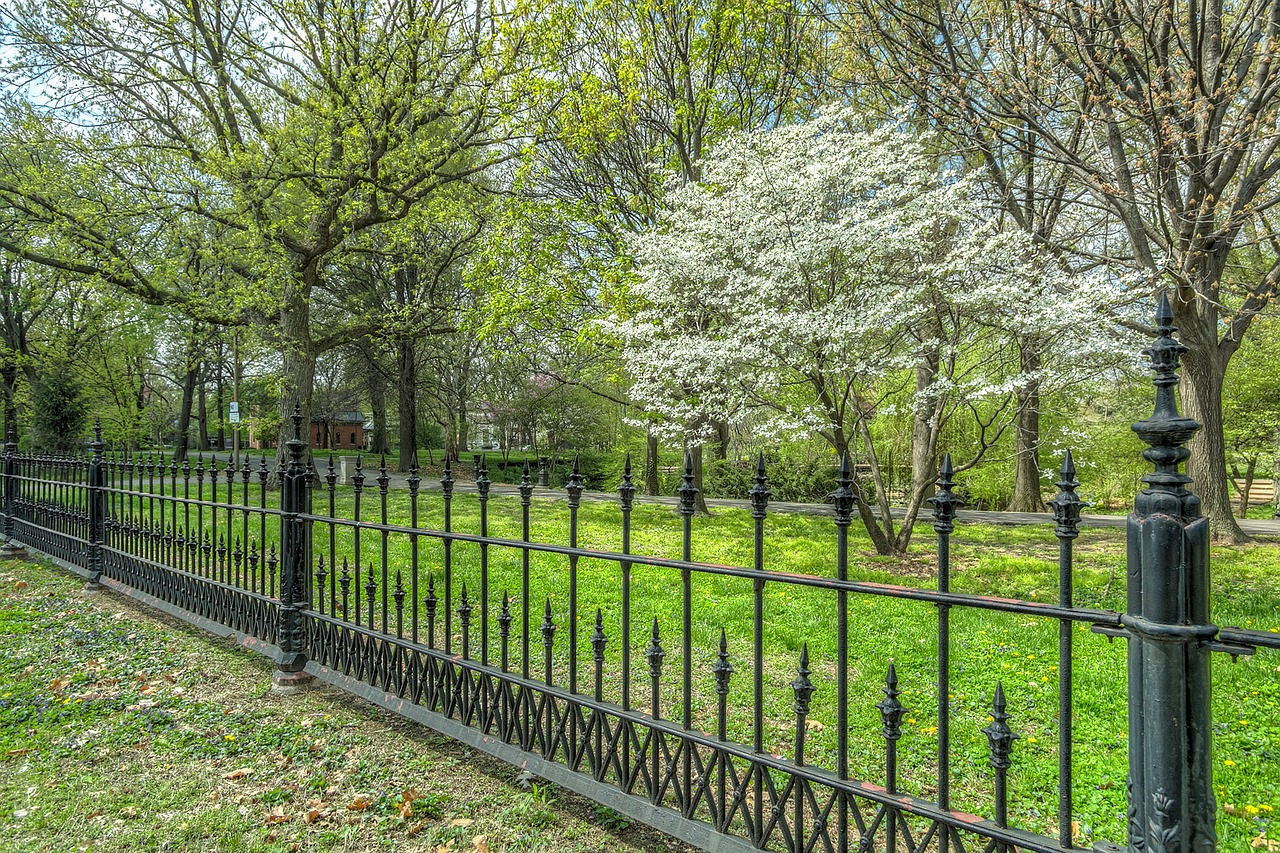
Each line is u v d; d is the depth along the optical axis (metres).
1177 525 1.41
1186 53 7.54
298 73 13.67
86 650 4.72
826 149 9.21
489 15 13.40
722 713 2.29
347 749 3.37
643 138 14.57
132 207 13.07
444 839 2.64
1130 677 1.51
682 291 10.44
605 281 13.67
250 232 13.48
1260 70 8.02
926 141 11.05
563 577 7.07
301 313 15.52
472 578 7.00
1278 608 6.11
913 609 6.03
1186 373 10.52
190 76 12.89
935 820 1.80
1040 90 8.54
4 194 12.38
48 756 3.24
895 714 1.91
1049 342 8.36
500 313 14.47
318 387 29.05
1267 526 12.95
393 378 25.77
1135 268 9.00
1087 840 2.65
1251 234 11.63
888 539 9.45
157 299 14.10
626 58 12.88
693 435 11.28
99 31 12.61
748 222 9.05
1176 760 1.39
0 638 4.95
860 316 8.20
